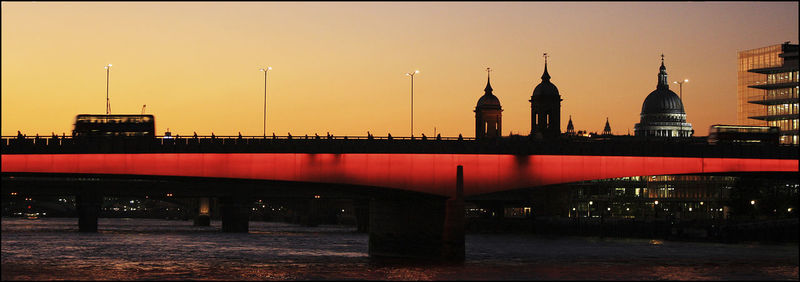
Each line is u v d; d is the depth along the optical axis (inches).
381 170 5167.3
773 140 7214.6
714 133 7150.6
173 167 4820.4
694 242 7839.6
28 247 6875.0
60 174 4793.3
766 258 5994.1
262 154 4965.6
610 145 5472.4
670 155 5570.9
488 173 5319.9
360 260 5590.6
